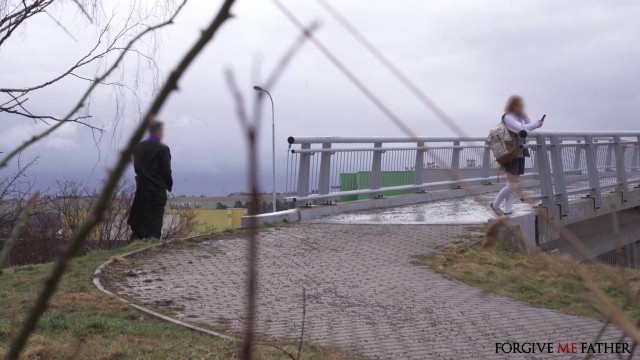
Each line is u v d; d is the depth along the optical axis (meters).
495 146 11.61
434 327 8.10
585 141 16.50
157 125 1.70
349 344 7.39
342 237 12.76
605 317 1.94
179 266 10.69
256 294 1.85
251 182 1.57
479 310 8.74
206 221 21.91
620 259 2.91
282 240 12.47
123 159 1.59
